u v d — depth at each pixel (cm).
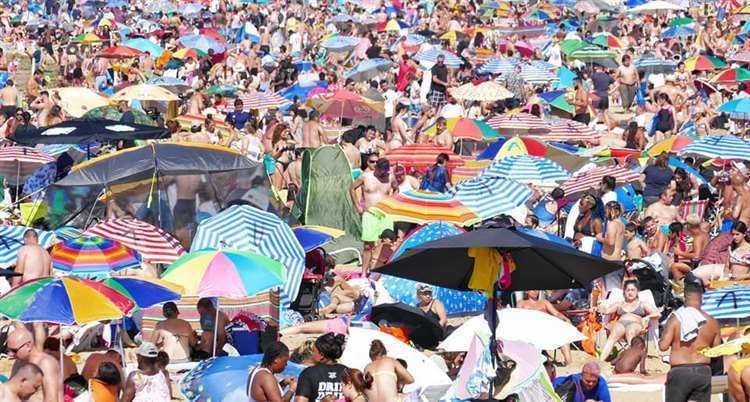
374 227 4741
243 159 4741
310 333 3922
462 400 2530
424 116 7356
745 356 3038
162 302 3325
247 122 6831
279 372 3038
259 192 4725
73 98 7431
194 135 6309
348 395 2909
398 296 4075
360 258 5097
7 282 3950
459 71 9156
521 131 6347
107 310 3089
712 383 3219
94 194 4572
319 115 7338
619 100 8769
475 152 6612
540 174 5128
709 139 5547
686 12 12638
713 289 3769
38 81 9631
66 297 3062
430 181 5572
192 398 3059
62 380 3005
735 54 9462
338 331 3875
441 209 4409
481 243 2359
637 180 5306
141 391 2997
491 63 8600
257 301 3878
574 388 3064
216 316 3572
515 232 2417
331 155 5150
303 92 8375
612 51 10156
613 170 5281
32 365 2702
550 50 9912
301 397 2919
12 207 5528
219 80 9581
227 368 3080
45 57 11425
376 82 8688
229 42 12925
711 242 4438
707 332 3045
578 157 5809
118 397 3002
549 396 2595
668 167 5503
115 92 8225
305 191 5156
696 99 7794
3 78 9994
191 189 4631
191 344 3644
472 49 10506
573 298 4053
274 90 9262
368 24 12619
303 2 14788
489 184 4603
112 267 3628
